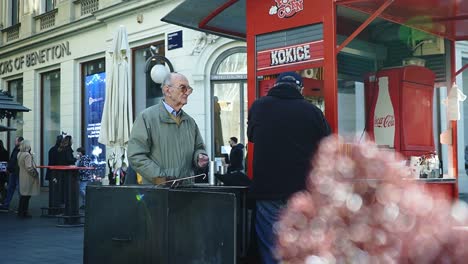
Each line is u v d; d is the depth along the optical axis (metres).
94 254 4.82
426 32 6.67
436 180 5.78
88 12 19.55
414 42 6.81
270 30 5.61
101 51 18.98
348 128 6.27
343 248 4.46
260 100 4.61
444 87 7.11
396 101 6.20
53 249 9.12
